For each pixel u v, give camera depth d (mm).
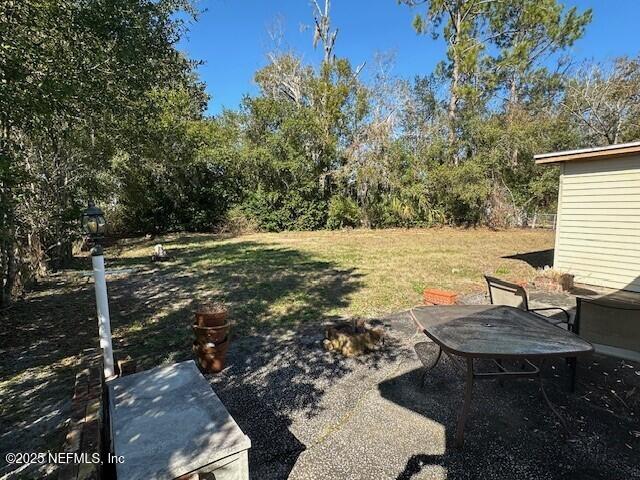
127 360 2533
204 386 2016
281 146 14914
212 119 15281
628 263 5520
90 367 2295
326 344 3486
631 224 5461
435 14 15344
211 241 12367
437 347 3482
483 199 14766
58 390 2766
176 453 1461
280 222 15656
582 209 6047
